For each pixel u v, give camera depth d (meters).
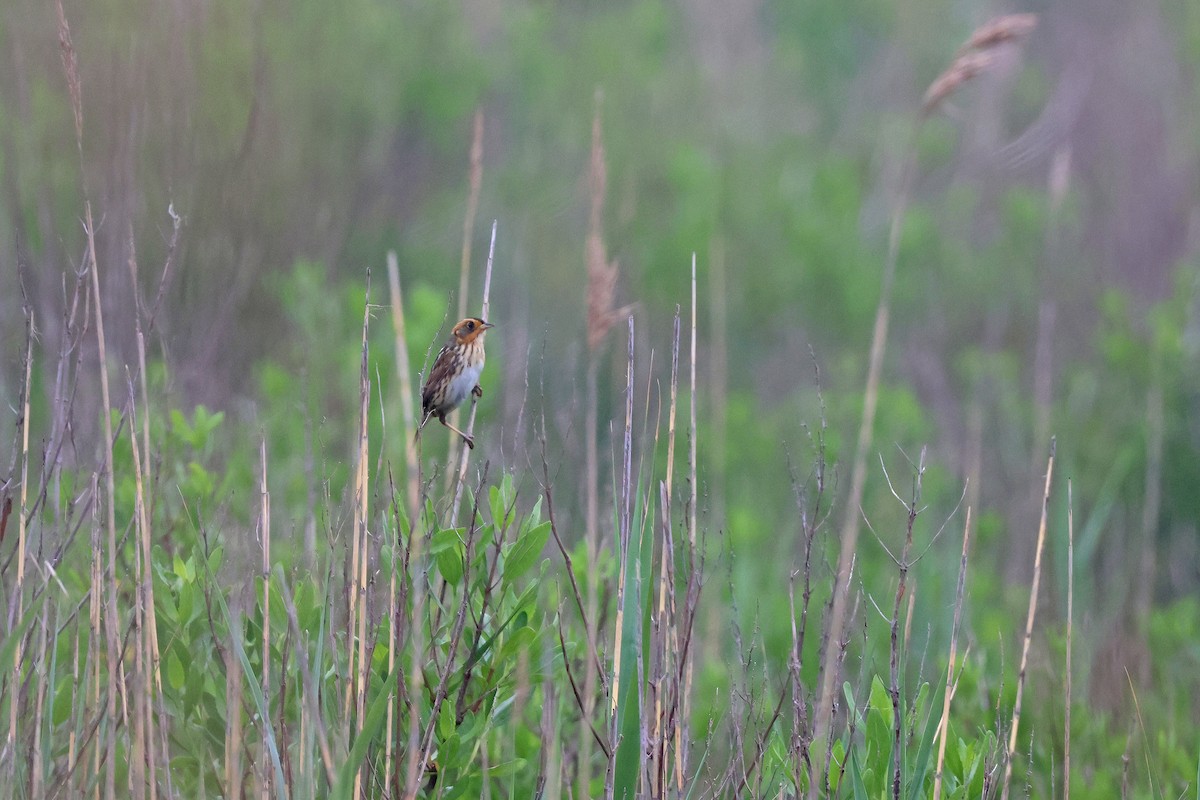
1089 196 28.47
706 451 16.03
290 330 15.82
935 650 10.88
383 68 22.73
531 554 6.48
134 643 6.45
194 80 14.39
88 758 6.43
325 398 13.30
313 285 14.85
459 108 23.81
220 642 6.82
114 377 10.27
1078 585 11.63
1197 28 29.39
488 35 27.61
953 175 29.83
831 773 6.60
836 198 24.23
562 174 24.86
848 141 31.05
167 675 6.80
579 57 27.86
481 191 23.42
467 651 6.80
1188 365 17.72
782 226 23.56
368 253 21.19
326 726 6.38
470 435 7.59
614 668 6.34
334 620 6.62
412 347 13.02
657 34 29.44
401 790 6.51
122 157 11.88
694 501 6.65
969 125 30.70
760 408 20.36
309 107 20.31
